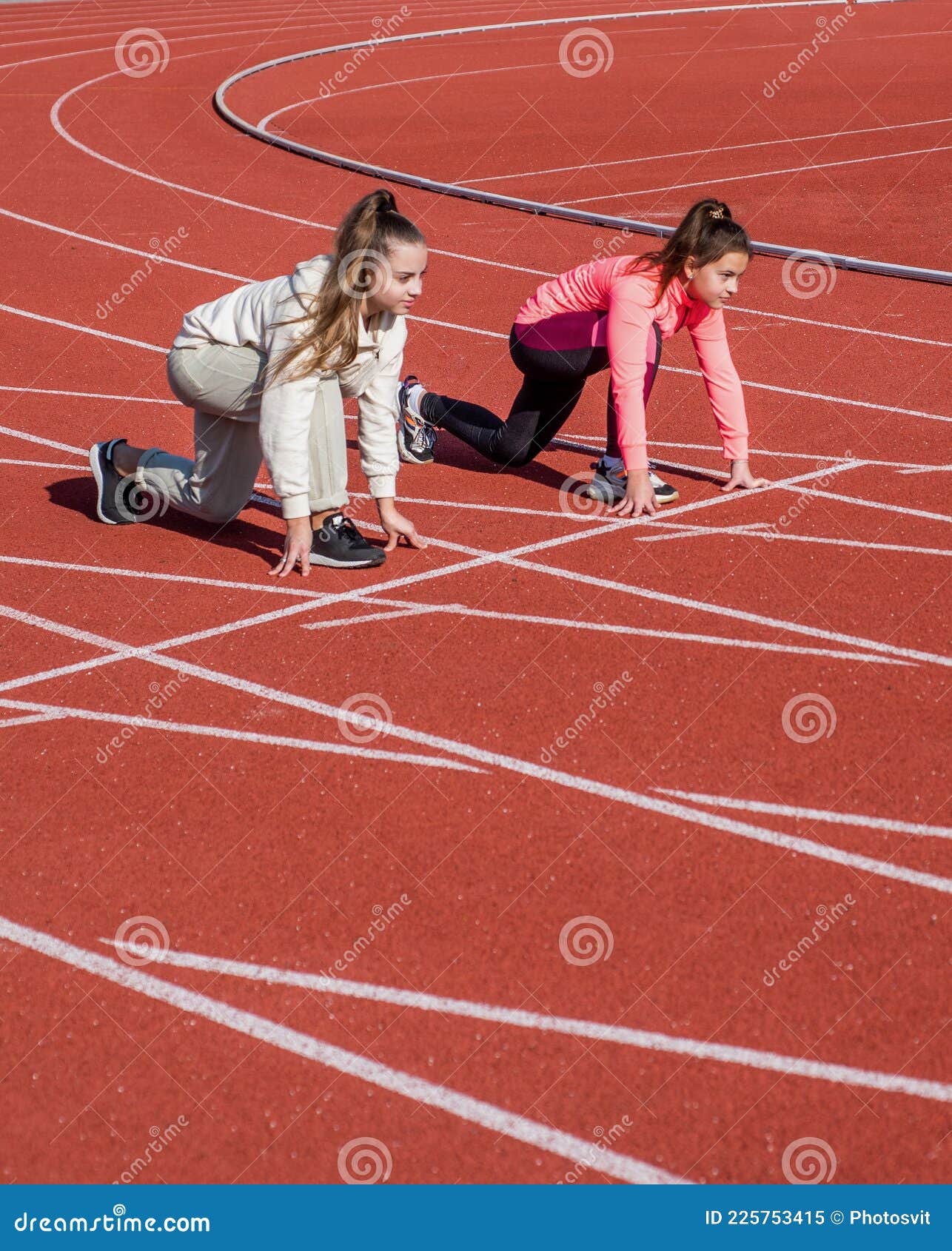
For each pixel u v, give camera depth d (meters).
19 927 3.01
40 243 9.98
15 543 5.02
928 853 3.23
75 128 15.55
